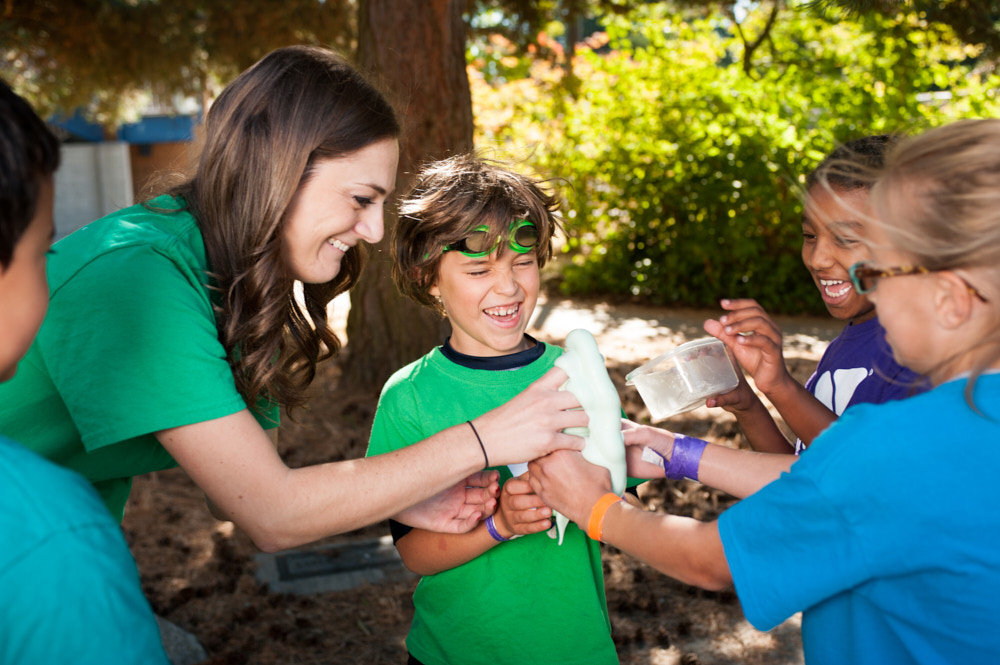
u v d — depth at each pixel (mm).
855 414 1157
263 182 1480
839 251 1935
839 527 1108
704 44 10555
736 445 5316
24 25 8789
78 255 1438
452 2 5723
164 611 3459
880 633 1188
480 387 1904
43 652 810
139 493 4695
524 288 1878
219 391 1406
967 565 1039
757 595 1182
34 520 832
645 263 10016
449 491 1772
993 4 6285
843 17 3580
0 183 856
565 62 10906
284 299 1586
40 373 1432
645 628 3334
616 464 1562
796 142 9273
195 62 10070
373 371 6410
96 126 19391
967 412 1052
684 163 9672
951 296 1073
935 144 1107
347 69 1585
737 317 1908
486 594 1842
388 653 3180
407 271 1955
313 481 1438
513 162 2268
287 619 3430
